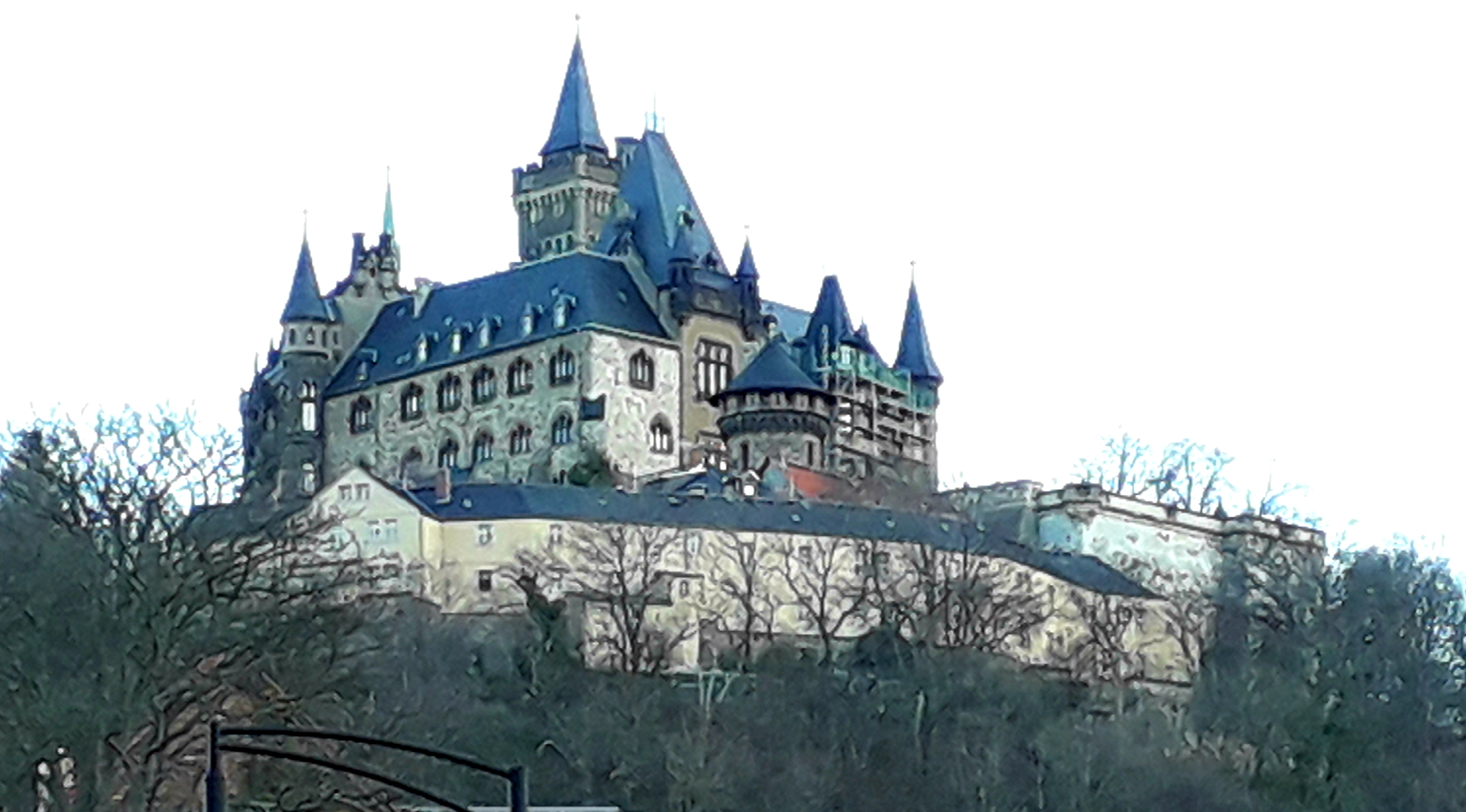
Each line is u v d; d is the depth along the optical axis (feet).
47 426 483.10
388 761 437.99
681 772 646.74
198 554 432.66
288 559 554.05
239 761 415.64
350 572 623.36
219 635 422.82
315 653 452.35
